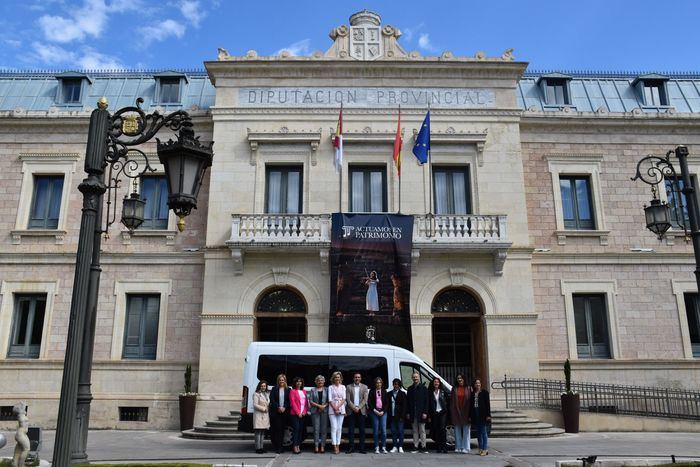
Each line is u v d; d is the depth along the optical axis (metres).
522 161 24.80
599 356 23.41
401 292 21.70
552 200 24.55
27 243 23.94
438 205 23.77
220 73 24.47
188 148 8.41
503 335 22.17
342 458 14.00
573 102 27.72
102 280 23.44
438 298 23.02
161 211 24.36
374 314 21.56
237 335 22.00
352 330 21.45
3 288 23.44
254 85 24.39
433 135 23.83
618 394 21.61
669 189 24.92
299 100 24.25
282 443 15.08
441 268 22.66
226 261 22.59
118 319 23.09
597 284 23.80
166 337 22.91
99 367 22.62
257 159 23.67
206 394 21.45
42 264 23.70
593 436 19.14
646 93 27.98
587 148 25.20
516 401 21.55
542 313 23.39
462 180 24.08
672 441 17.55
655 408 22.33
